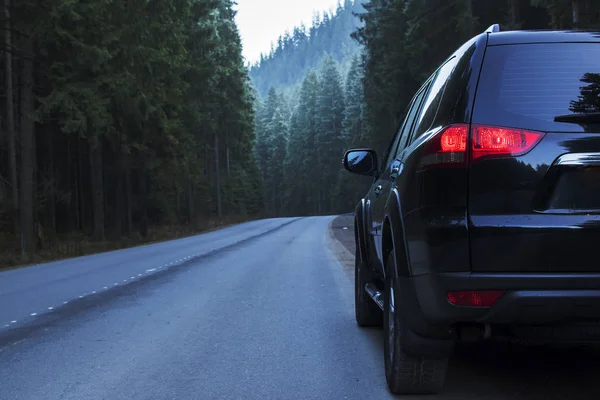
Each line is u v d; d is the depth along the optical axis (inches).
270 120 6363.2
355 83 4645.7
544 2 963.3
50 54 1039.6
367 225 258.1
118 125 1250.6
